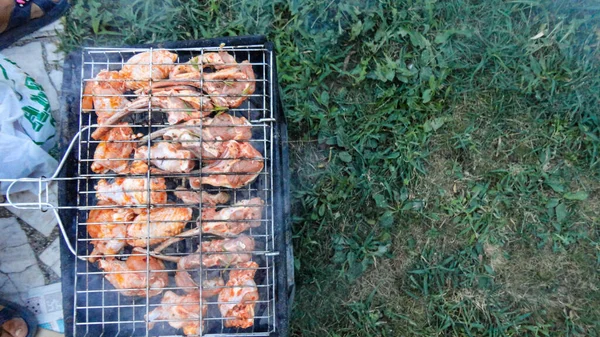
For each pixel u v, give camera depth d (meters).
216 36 0.87
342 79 0.88
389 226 0.86
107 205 0.61
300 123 0.87
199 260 0.61
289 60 0.86
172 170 0.61
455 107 0.87
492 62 0.87
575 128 0.86
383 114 0.86
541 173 0.86
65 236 0.58
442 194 0.87
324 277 0.85
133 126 0.63
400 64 0.86
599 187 0.86
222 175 0.62
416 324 0.85
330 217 0.85
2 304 0.81
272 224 0.64
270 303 0.65
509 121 0.87
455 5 0.87
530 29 0.86
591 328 0.85
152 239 0.61
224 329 0.65
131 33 0.86
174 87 0.63
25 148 0.77
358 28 0.85
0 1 0.80
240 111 0.68
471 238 0.86
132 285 0.61
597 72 0.85
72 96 0.64
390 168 0.86
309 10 0.86
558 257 0.86
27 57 0.86
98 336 0.65
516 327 0.85
